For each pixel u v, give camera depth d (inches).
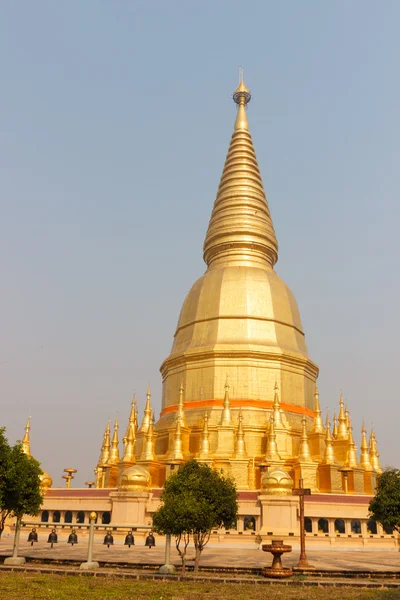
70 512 2164.1
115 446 2869.1
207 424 2460.6
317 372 2984.7
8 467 1382.9
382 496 1433.3
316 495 2054.6
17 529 1397.6
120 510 2041.1
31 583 1045.2
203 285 2972.4
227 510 1417.3
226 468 2340.1
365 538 1984.5
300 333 2992.1
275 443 2396.7
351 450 2541.8
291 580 1180.5
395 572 1257.4
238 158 3294.8
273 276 3004.4
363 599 954.1
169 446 2541.8
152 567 1312.7
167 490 1408.7
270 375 2689.5
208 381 2684.5
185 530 1264.8
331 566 1393.9
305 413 2723.9
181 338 2940.5
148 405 2731.3
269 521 1962.4
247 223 3097.9
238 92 3489.2
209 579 1170.6
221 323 2807.6
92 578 1152.2
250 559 1525.6
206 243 3198.8
